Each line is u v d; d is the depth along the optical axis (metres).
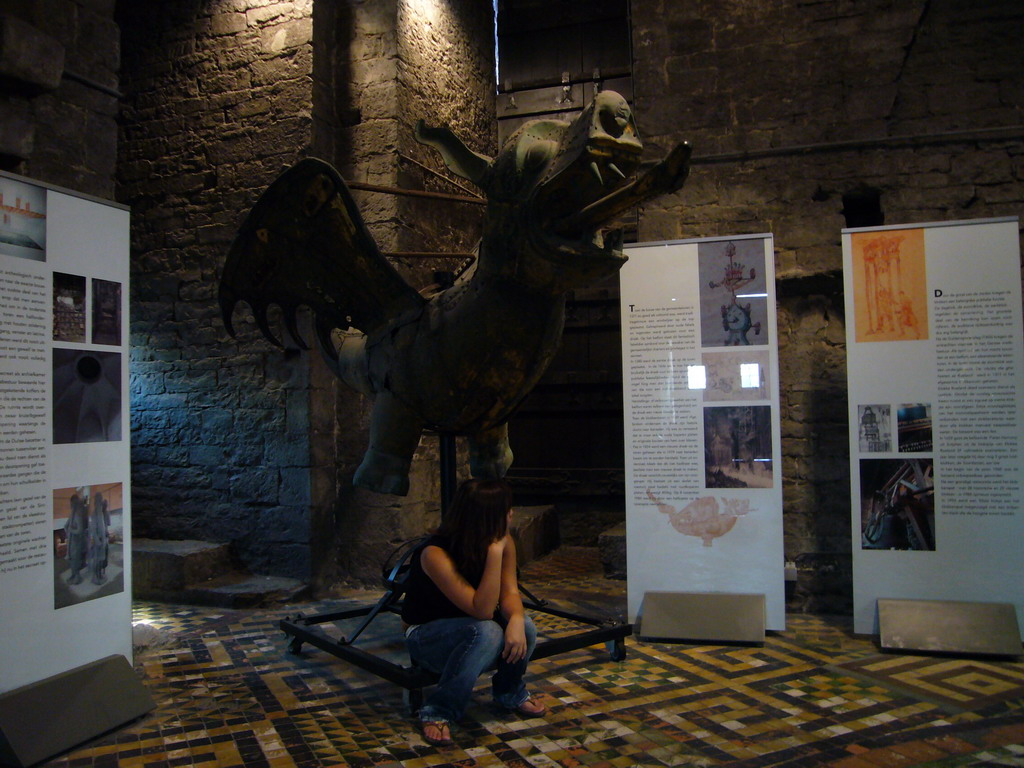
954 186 4.32
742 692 3.19
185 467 5.55
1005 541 3.73
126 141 5.87
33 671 2.78
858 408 3.95
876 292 3.95
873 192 4.45
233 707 3.12
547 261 2.68
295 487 5.19
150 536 5.61
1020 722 2.84
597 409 6.79
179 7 5.71
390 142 5.30
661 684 3.30
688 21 4.68
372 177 5.33
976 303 3.82
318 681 3.42
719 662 3.58
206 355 5.53
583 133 2.50
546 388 6.92
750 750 2.64
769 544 3.98
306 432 5.18
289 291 3.53
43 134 3.60
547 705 3.08
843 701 3.07
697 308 4.12
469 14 6.50
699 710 3.01
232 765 2.59
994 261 3.80
